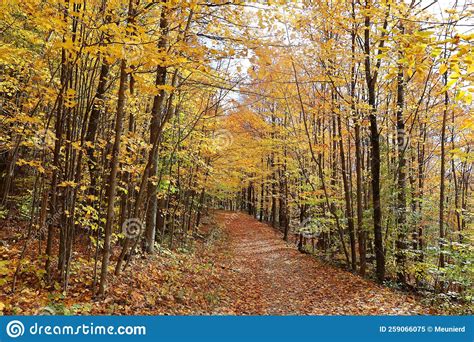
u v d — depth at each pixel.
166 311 6.02
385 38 4.85
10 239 8.11
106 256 5.95
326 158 19.19
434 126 15.02
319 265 13.24
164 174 11.41
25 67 6.45
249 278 10.99
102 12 4.69
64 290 5.66
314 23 10.43
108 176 8.13
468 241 11.85
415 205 14.05
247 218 35.25
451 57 3.72
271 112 17.56
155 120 9.20
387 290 9.32
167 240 13.97
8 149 7.55
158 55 4.44
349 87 13.25
